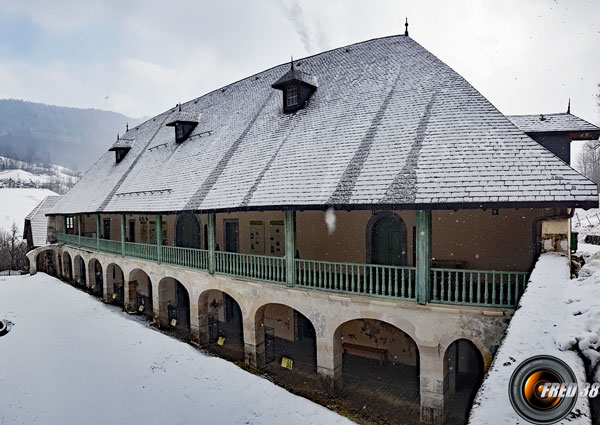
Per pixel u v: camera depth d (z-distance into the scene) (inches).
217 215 732.0
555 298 268.8
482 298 405.1
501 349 229.9
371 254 509.0
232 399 447.2
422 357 393.7
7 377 558.3
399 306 401.7
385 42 661.9
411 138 444.5
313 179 469.1
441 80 508.1
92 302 943.7
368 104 541.6
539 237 384.5
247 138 669.9
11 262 1996.8
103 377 545.0
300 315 646.5
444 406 395.2
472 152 397.1
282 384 510.0
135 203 759.1
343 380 509.4
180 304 868.6
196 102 1006.4
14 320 830.5
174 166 783.7
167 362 560.7
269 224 644.7
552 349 215.5
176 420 425.7
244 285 546.3
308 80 653.3
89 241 1024.2
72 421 443.5
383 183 408.2
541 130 494.6
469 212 470.9
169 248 704.4
